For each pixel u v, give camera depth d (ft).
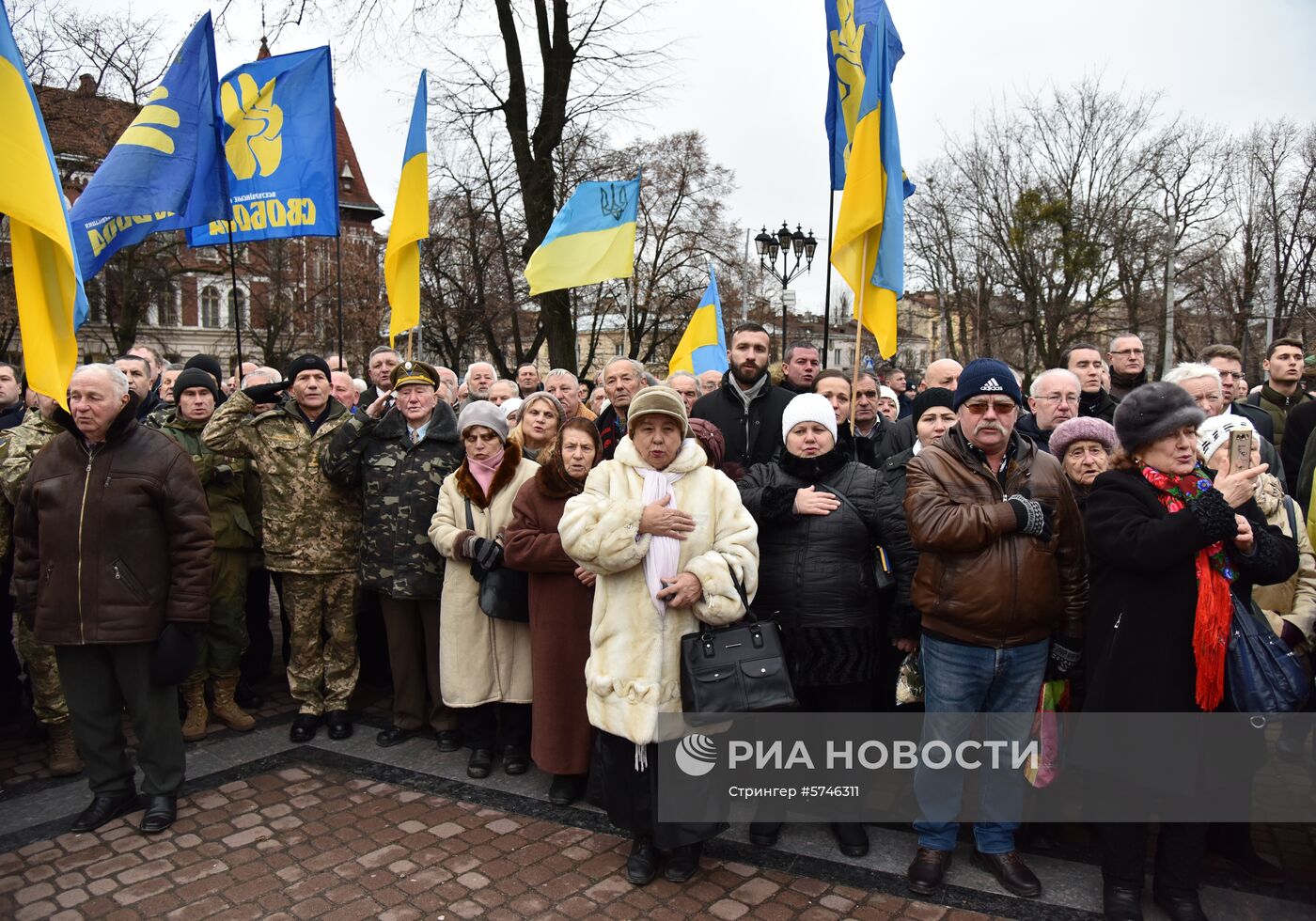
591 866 10.76
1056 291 87.61
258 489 16.51
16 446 13.60
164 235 80.43
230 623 15.19
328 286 100.01
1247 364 96.43
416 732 15.10
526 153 44.39
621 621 10.43
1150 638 9.25
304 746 14.49
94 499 11.34
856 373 13.48
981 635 9.84
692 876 10.52
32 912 9.78
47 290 11.10
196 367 18.72
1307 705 11.30
